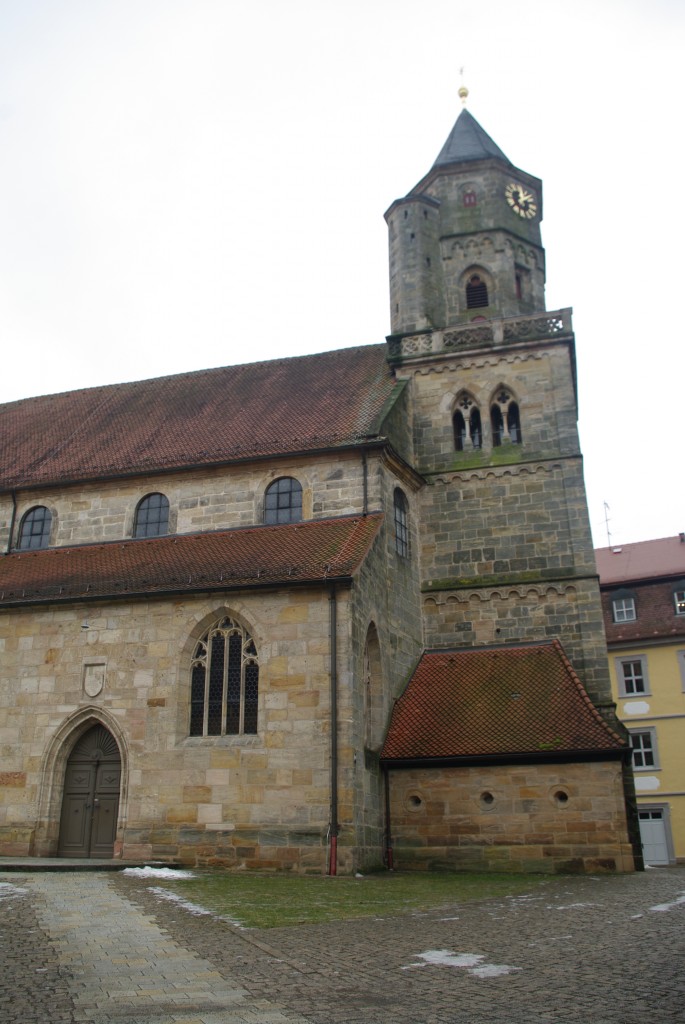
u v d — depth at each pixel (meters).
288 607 27.31
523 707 30.20
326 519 32.50
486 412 37.03
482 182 42.25
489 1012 8.77
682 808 51.41
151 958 11.45
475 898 19.30
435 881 23.66
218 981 10.20
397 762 29.14
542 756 28.27
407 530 34.88
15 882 19.91
